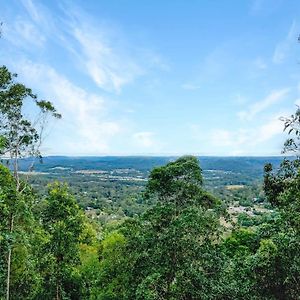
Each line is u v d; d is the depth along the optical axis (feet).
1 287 94.99
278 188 65.31
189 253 81.46
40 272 116.06
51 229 118.42
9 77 94.53
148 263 86.12
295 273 76.64
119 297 94.73
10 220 89.35
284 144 57.47
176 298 78.64
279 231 82.84
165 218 89.40
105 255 98.37
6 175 93.04
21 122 99.55
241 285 79.77
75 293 122.83
